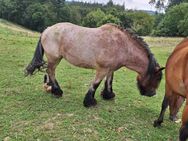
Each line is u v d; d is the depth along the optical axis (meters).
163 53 8.16
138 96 3.58
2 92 3.28
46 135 2.42
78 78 4.18
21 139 2.36
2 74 3.99
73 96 3.29
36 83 3.68
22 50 5.93
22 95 3.21
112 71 2.93
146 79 2.95
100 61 2.79
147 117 2.91
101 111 2.87
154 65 2.91
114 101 3.23
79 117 2.71
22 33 10.07
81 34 2.84
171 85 2.33
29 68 3.08
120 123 2.69
